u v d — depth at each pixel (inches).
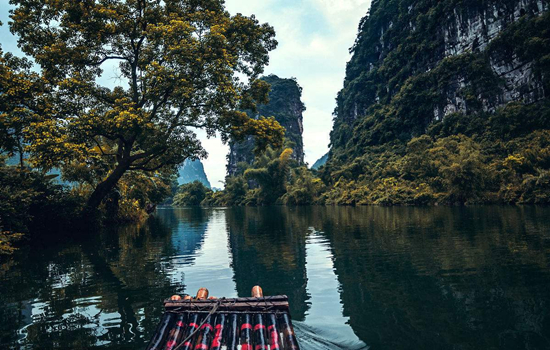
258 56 867.4
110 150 982.4
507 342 168.1
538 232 534.6
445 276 296.8
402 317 205.6
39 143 588.7
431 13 3235.7
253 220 1129.4
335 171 2984.7
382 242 504.7
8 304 256.8
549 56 2016.5
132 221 1181.7
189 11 830.5
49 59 717.9
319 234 640.4
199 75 705.6
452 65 2733.8
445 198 1683.1
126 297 266.1
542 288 252.7
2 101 652.1
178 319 166.4
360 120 4301.2
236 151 6289.4
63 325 209.0
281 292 268.7
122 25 756.0
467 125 2465.6
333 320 204.1
